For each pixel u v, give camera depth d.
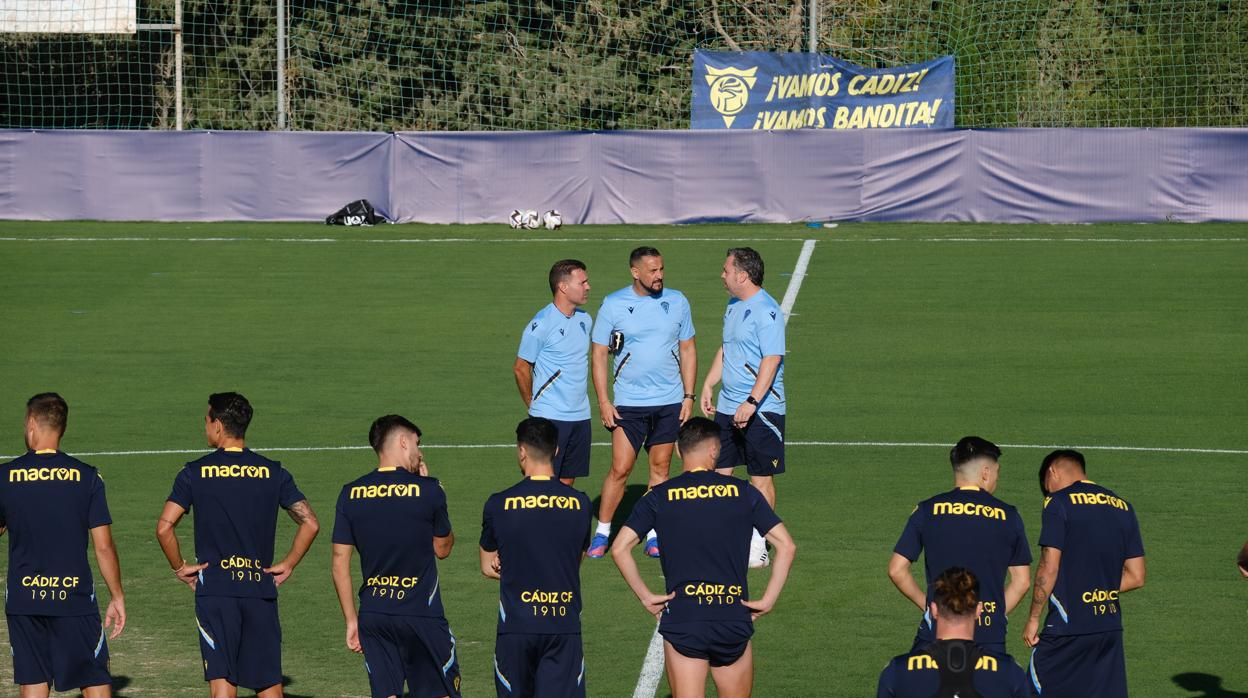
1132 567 17.41
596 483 32.41
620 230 75.25
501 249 68.12
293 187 78.69
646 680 20.39
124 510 29.55
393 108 99.81
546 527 17.14
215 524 18.06
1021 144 74.88
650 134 77.00
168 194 79.06
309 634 22.56
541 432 17.56
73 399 40.44
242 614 18.12
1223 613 22.91
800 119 78.88
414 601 17.62
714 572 17.19
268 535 18.31
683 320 26.25
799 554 26.25
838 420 37.47
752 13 103.62
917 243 68.25
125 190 79.12
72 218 79.31
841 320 51.31
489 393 41.03
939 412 38.19
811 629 22.39
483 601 23.98
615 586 24.75
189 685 20.34
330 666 21.17
